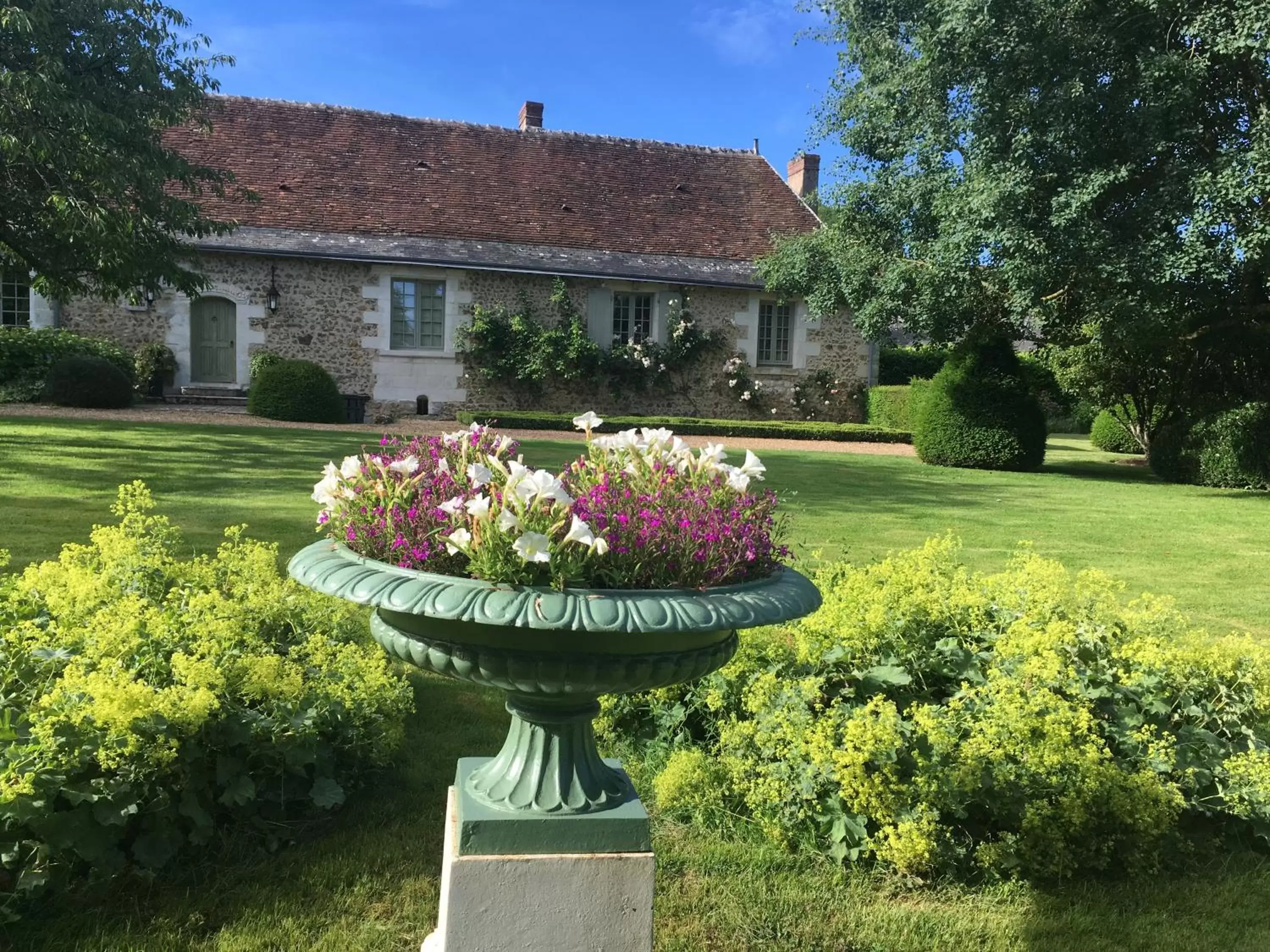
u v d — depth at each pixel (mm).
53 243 11617
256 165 18062
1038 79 10695
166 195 12062
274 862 2512
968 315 13438
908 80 11992
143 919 2227
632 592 1622
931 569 3887
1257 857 2803
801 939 2312
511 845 1789
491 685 1733
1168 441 13406
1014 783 2629
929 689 3182
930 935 2348
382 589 1642
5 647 2783
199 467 8883
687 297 19375
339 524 1936
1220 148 10695
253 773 2600
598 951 1816
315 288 17125
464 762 2084
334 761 2818
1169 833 2748
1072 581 6055
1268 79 10516
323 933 2229
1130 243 10508
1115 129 10820
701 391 19734
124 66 11172
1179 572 6586
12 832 2137
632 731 3434
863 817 2645
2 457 8664
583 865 1795
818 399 20562
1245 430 12164
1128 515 9305
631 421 16797
